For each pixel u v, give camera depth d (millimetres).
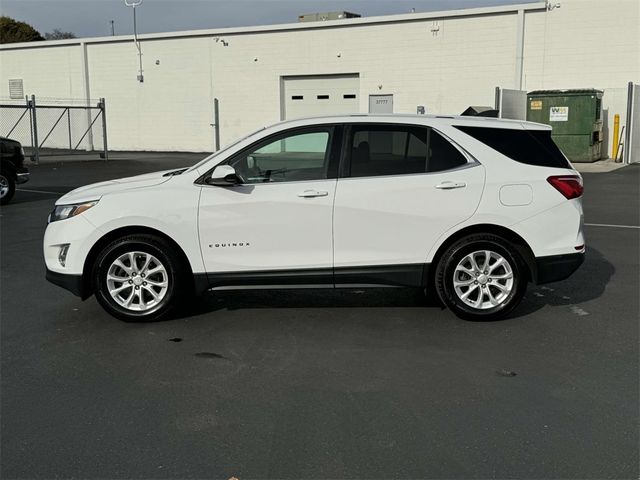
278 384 4508
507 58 24469
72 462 3484
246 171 5754
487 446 3611
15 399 4297
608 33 22625
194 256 5719
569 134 21406
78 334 5609
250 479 3301
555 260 5738
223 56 30297
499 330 5625
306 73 28594
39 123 36219
